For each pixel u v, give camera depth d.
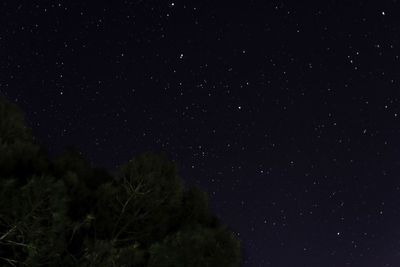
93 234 6.14
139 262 5.58
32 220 4.66
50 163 6.68
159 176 6.32
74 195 6.12
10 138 5.85
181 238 5.69
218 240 6.00
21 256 4.91
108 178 7.37
